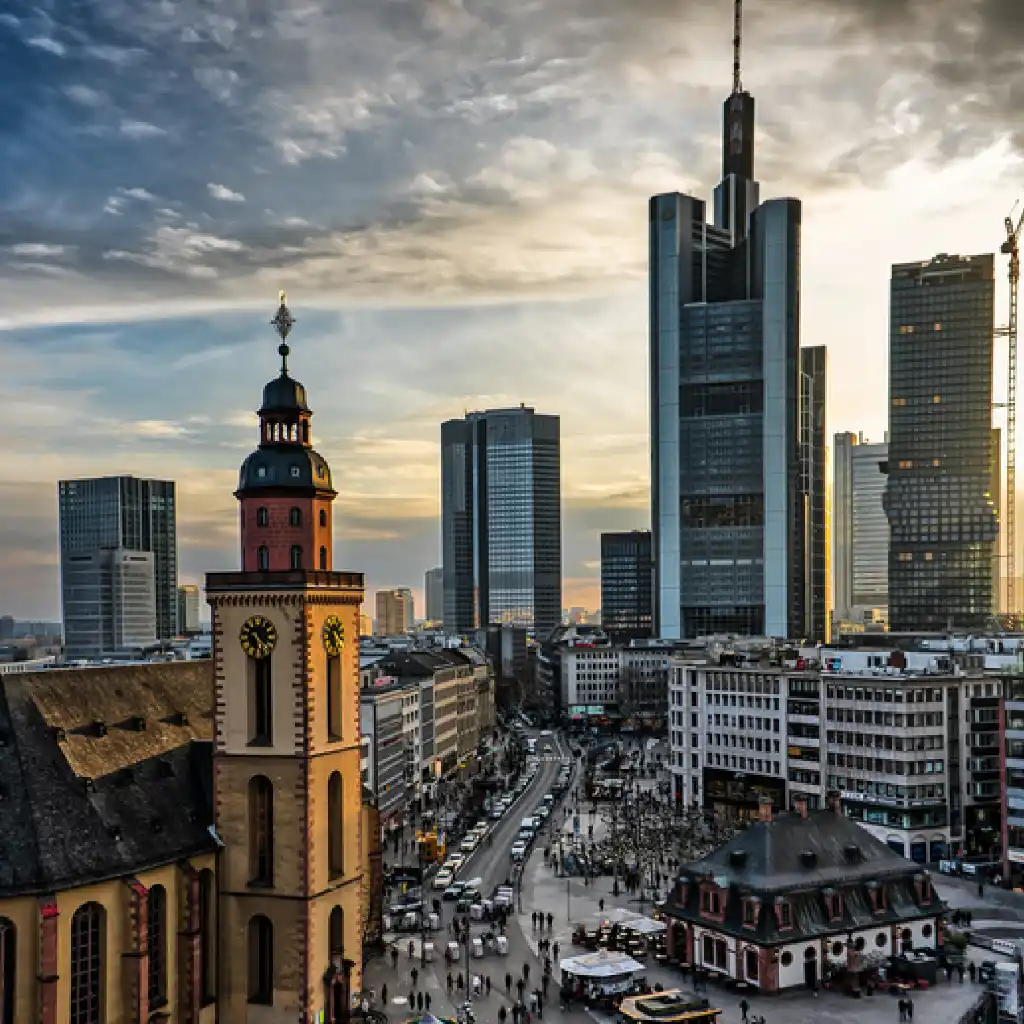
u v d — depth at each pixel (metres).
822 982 116.81
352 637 104.06
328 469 103.31
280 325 103.38
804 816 128.88
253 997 97.94
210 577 98.94
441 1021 100.06
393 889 155.88
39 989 81.75
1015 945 126.94
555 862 169.00
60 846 85.31
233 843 98.25
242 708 98.31
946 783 184.25
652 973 121.81
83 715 96.81
